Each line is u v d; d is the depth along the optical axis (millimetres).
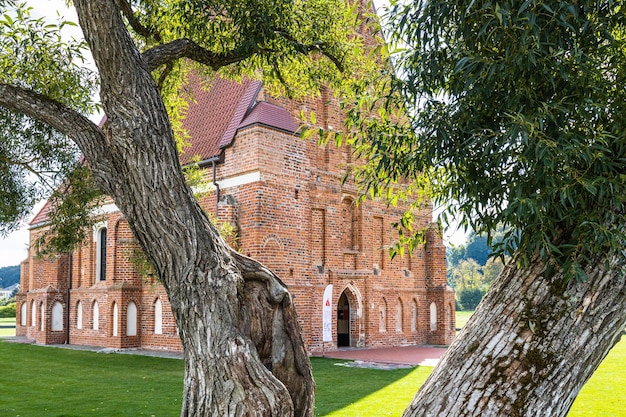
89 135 4309
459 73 3576
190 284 3889
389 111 4242
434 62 3646
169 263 3971
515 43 3123
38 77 8320
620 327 3203
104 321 24047
